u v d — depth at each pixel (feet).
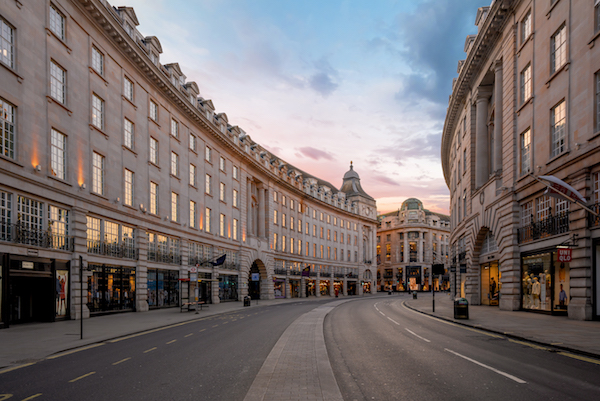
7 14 62.13
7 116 61.87
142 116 102.22
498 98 96.84
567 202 66.80
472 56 107.45
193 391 23.97
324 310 96.89
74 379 27.81
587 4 62.49
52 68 72.38
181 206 119.65
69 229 74.43
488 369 29.09
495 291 104.83
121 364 32.71
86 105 80.79
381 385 25.02
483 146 112.57
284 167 208.23
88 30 82.53
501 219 90.79
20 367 32.63
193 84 130.31
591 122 60.85
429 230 375.86
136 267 96.12
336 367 30.45
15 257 61.72
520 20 85.81
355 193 293.43
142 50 101.65
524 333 46.73
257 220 184.24
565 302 68.69
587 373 27.73
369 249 303.68
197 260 128.26
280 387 23.86
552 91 71.82
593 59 60.90
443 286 374.22
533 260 79.00
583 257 61.41
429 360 32.68
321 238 245.65
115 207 88.28
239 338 47.29
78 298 74.43
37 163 66.90
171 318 77.30
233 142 152.97
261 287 180.86
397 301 155.12
